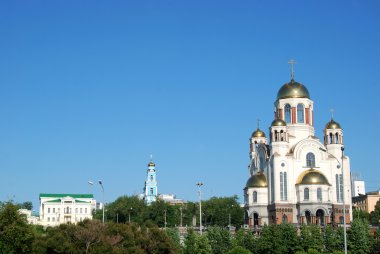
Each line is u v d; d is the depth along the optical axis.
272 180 168.50
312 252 110.62
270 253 118.62
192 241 120.69
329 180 168.38
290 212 163.88
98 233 91.12
